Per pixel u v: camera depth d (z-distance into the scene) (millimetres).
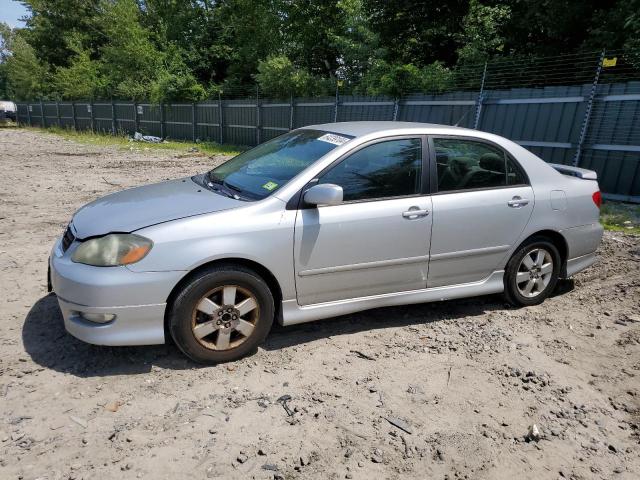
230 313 3480
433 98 14125
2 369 3373
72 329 3328
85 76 35312
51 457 2609
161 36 33406
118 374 3371
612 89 10219
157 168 13992
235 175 4191
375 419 3037
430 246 4090
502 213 4344
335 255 3736
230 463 2621
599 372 3682
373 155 3938
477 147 4363
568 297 5039
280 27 27609
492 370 3646
